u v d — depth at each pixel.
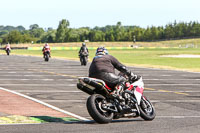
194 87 36.97
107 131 16.30
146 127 17.39
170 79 45.03
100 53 18.89
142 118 20.00
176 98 28.83
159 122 18.81
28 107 23.19
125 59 99.25
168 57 114.38
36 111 21.75
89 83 17.48
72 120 18.95
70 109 22.77
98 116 17.31
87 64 75.12
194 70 59.88
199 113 22.03
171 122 18.84
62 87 35.09
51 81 40.75
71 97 28.22
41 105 24.11
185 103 26.20
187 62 86.25
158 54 139.38
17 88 33.69
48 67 64.19
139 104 18.80
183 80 43.97
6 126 17.06
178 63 82.12
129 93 18.64
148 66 68.81
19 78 43.78
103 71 18.16
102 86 17.66
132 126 17.58
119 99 18.16
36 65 69.31
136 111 18.59
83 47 71.31
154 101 27.00
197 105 25.33
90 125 17.59
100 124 17.88
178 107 24.34
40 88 34.03
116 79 18.23
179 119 19.80
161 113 21.84
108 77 18.09
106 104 17.77
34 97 27.88
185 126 17.77
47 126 17.19
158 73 53.97
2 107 22.94
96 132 16.05
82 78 17.64
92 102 17.39
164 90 34.06
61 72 53.44
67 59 97.12
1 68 60.22
